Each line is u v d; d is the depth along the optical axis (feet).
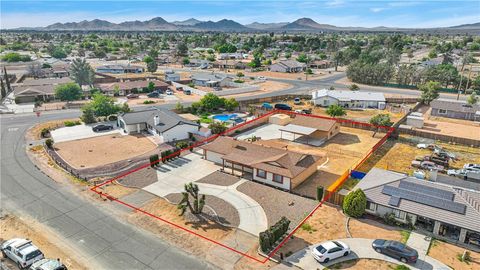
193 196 125.18
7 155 184.65
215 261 100.73
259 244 107.65
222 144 178.29
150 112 241.14
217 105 286.66
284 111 279.28
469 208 112.16
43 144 202.69
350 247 107.04
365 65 447.01
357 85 423.23
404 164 177.47
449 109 277.64
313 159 164.45
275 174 147.13
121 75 493.36
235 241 110.42
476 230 104.63
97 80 429.79
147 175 159.94
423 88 341.62
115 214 126.21
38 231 115.65
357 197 121.49
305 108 303.07
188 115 274.57
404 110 292.20
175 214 126.00
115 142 207.41
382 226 118.73
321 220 122.52
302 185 151.33
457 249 105.91
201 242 109.70
